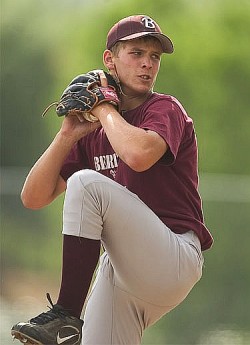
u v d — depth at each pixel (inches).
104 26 4756.4
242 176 4483.3
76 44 4889.3
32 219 1900.8
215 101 4574.3
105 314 586.6
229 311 1253.7
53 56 4886.8
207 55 4613.7
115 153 588.1
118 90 577.0
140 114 573.9
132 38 568.7
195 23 4690.0
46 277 1514.5
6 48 4746.6
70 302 541.3
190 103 4596.5
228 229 1603.1
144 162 535.5
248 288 1376.7
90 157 606.9
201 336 1187.3
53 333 534.6
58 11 5083.7
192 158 582.2
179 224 570.6
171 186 573.6
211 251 1503.4
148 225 544.4
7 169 4402.1
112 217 538.9
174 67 4618.6
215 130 4557.1
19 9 4913.9
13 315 1215.6
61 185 614.2
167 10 4722.0
